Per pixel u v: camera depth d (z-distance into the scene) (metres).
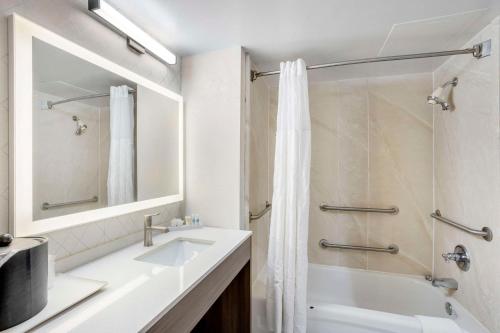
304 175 1.51
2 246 0.60
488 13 1.22
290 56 1.73
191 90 1.70
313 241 2.26
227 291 1.46
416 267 2.01
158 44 1.36
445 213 1.77
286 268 1.49
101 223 1.11
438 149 1.88
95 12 1.03
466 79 1.51
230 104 1.60
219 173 1.63
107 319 0.61
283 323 1.49
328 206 2.20
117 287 0.79
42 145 0.88
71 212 0.98
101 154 1.13
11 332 0.54
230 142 1.60
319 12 1.22
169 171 1.57
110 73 1.17
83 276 0.88
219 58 1.63
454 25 1.33
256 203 1.90
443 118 1.80
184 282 0.82
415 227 2.02
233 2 1.14
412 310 1.90
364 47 1.60
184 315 0.78
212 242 1.30
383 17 1.26
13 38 0.79
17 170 0.80
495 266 1.25
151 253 1.19
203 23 1.32
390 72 2.01
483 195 1.35
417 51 1.65
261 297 1.65
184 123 1.72
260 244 2.03
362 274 2.08
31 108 0.85
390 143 2.07
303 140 1.52
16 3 0.81
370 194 2.12
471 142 1.46
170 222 1.57
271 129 2.36
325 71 1.99
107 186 1.15
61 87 0.95
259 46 1.59
